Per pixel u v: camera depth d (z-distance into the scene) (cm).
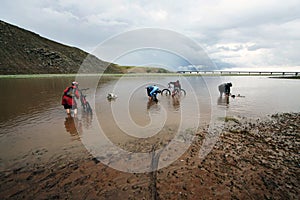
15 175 417
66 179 400
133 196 346
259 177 405
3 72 5588
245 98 1538
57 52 8138
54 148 559
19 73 5919
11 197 346
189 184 381
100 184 383
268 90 2169
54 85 2650
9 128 745
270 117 917
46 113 991
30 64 6694
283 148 554
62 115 952
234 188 368
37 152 532
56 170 437
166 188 368
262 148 555
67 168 445
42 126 769
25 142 603
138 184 382
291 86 2686
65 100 938
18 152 532
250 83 3272
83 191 361
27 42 7819
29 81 3366
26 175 417
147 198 340
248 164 462
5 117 914
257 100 1432
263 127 756
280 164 461
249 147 563
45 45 8494
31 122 829
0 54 6281
